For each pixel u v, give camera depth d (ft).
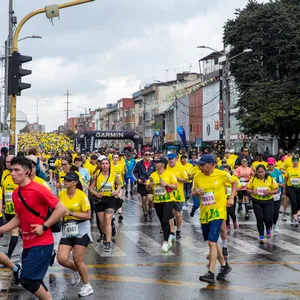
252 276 37.73
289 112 168.04
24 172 25.34
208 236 36.27
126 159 101.24
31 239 25.49
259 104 172.76
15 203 25.59
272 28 172.76
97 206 47.80
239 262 42.65
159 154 93.30
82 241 32.63
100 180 47.21
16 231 42.11
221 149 199.82
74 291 33.58
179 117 305.12
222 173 36.37
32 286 25.59
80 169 64.85
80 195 32.99
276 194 56.85
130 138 186.39
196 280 36.47
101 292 33.32
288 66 175.01
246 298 31.86
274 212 57.11
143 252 46.88
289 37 173.27
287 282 35.99
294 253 46.60
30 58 62.39
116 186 48.03
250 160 79.92
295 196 62.54
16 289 33.58
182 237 54.85
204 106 260.21
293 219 63.46
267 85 173.99
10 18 113.70
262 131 180.96
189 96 286.66
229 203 37.83
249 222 65.36
